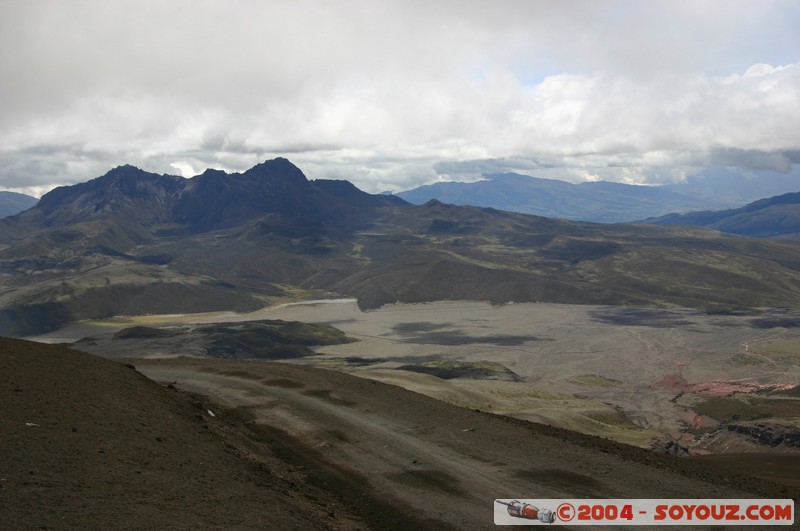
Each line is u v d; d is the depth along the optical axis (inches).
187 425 1143.0
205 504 737.0
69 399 1086.4
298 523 755.4
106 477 759.7
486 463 1096.8
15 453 775.1
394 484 996.6
